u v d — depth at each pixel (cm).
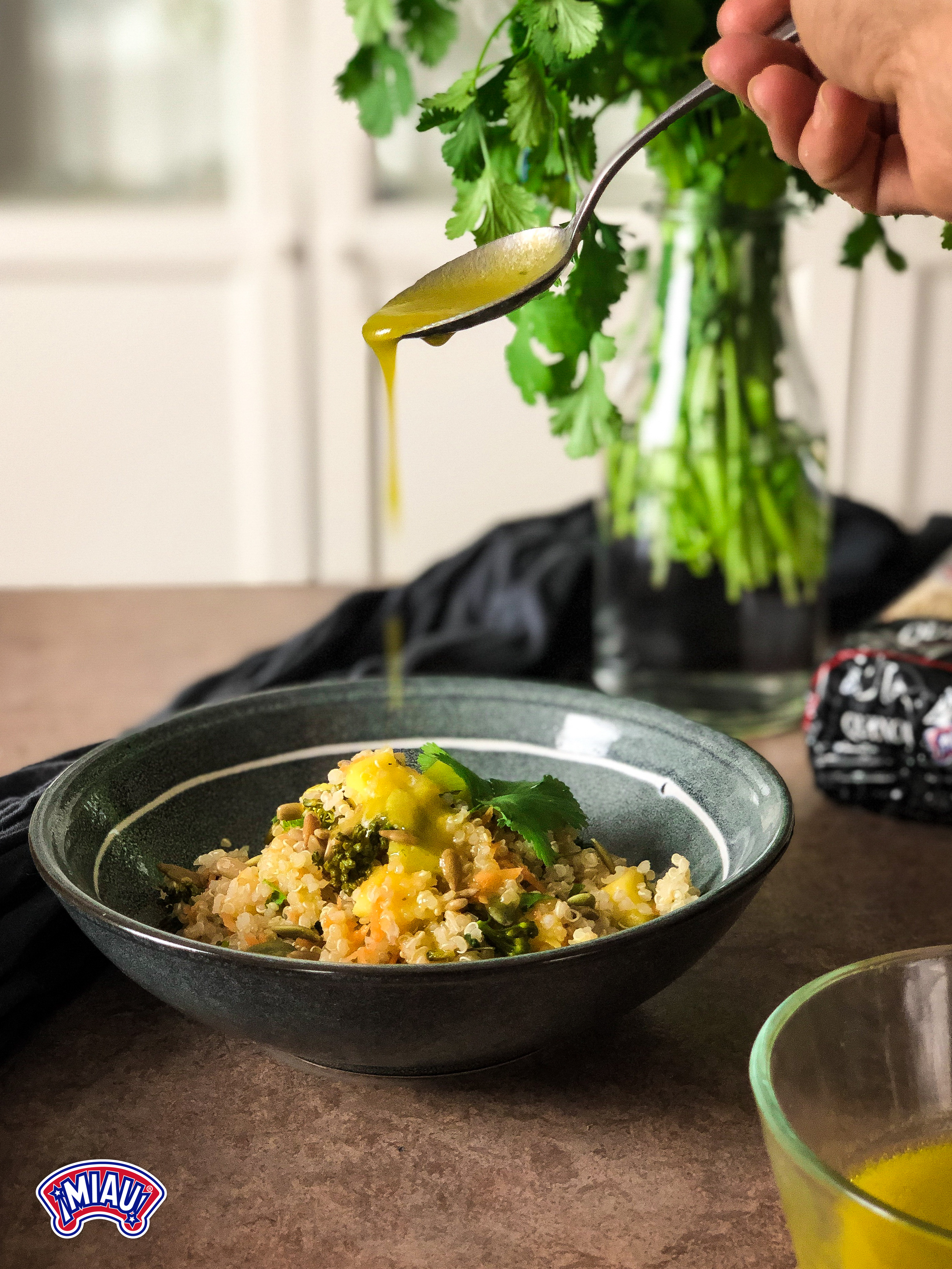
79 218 170
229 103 172
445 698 65
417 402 176
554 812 57
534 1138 50
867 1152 44
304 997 46
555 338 66
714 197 71
